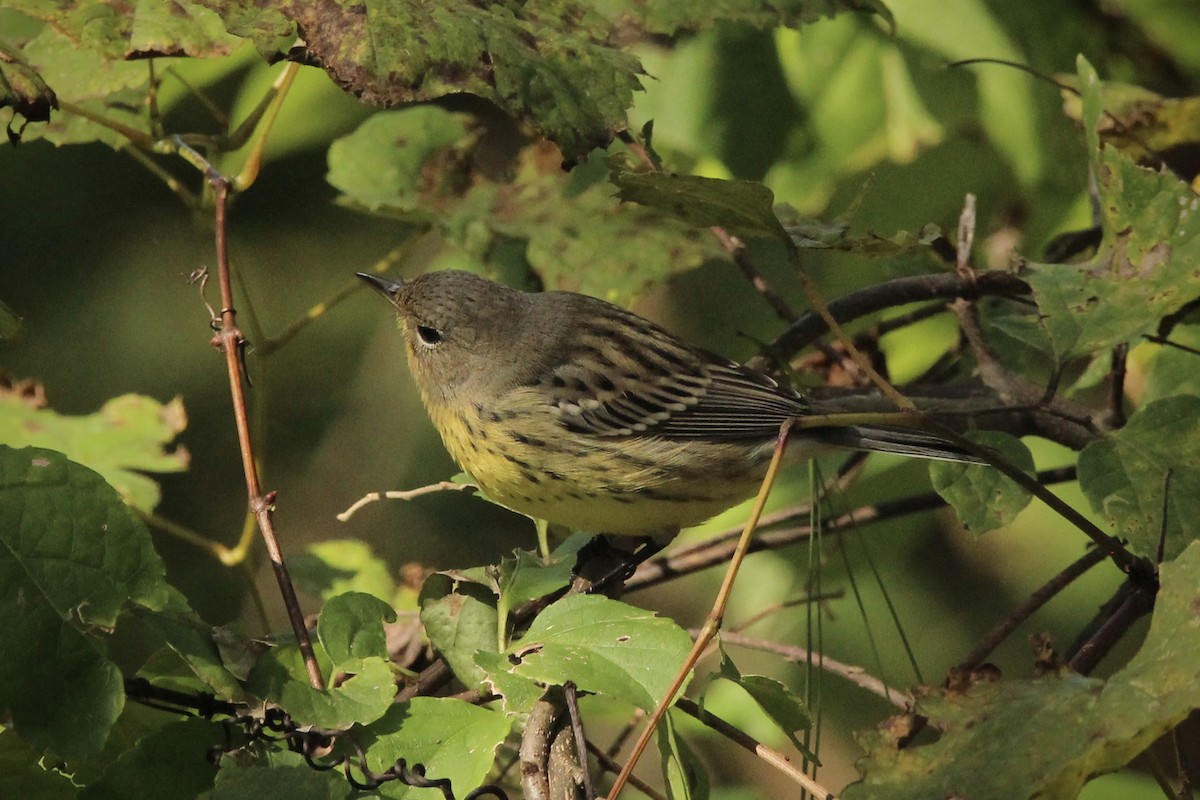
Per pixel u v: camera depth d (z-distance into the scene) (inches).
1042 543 509.4
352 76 273.3
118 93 366.3
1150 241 308.0
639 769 462.3
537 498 394.3
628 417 390.3
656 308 545.3
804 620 461.1
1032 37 446.9
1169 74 454.9
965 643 510.3
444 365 403.2
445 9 287.9
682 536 478.9
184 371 654.5
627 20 324.5
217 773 229.3
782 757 251.9
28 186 649.0
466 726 245.6
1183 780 248.4
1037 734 228.7
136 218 659.4
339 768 243.8
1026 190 452.4
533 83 284.5
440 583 285.9
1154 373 364.5
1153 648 229.6
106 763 257.9
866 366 278.4
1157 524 282.5
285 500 622.5
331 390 639.1
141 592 232.5
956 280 364.2
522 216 408.8
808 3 343.9
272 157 474.9
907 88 445.1
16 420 373.1
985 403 358.3
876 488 442.3
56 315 651.5
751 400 390.3
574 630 255.0
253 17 277.7
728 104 451.5
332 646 255.3
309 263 652.7
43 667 221.9
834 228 323.6
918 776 233.9
